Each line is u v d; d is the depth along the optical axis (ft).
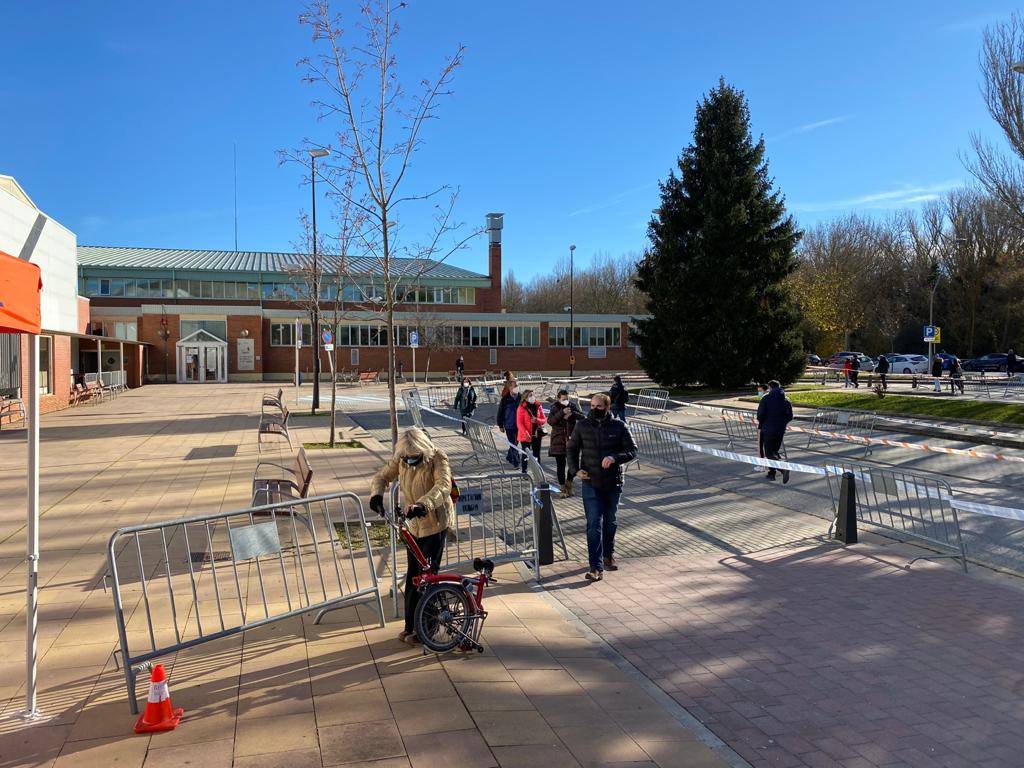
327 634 17.37
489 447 49.24
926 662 16.60
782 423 41.65
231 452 49.67
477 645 16.58
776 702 14.62
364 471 41.52
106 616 18.03
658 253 121.39
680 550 26.48
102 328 161.07
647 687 15.08
